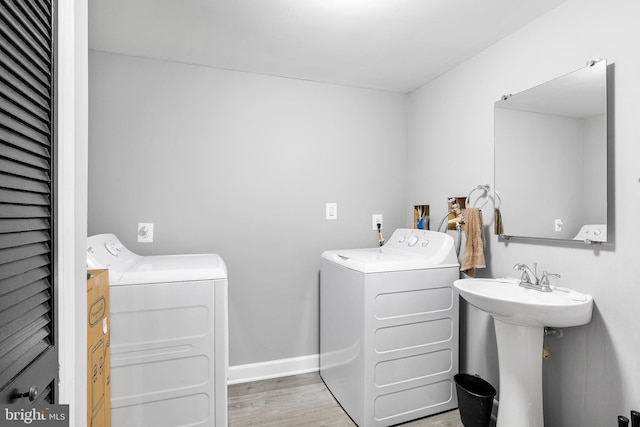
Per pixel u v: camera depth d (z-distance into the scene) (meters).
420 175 2.62
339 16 1.68
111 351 1.45
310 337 2.52
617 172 1.37
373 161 2.69
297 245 2.47
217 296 1.59
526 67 1.76
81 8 0.90
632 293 1.32
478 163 2.06
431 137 2.50
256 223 2.37
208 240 2.26
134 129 2.11
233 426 1.86
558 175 1.57
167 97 2.17
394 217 2.76
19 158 0.65
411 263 1.90
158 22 1.73
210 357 1.58
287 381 2.36
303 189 2.49
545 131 1.63
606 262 1.41
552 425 1.63
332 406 2.06
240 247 2.34
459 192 2.22
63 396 0.82
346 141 2.61
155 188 2.15
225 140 2.29
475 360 2.08
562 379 1.58
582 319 1.38
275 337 2.43
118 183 2.08
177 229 2.19
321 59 2.16
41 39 0.72
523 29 1.78
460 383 1.94
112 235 1.87
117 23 1.74
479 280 1.76
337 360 2.12
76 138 0.88
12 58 0.62
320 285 2.49
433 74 2.39
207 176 2.26
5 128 0.61
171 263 1.81
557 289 1.57
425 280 1.94
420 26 1.77
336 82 2.54
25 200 0.67
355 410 1.88
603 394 1.41
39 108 0.72
